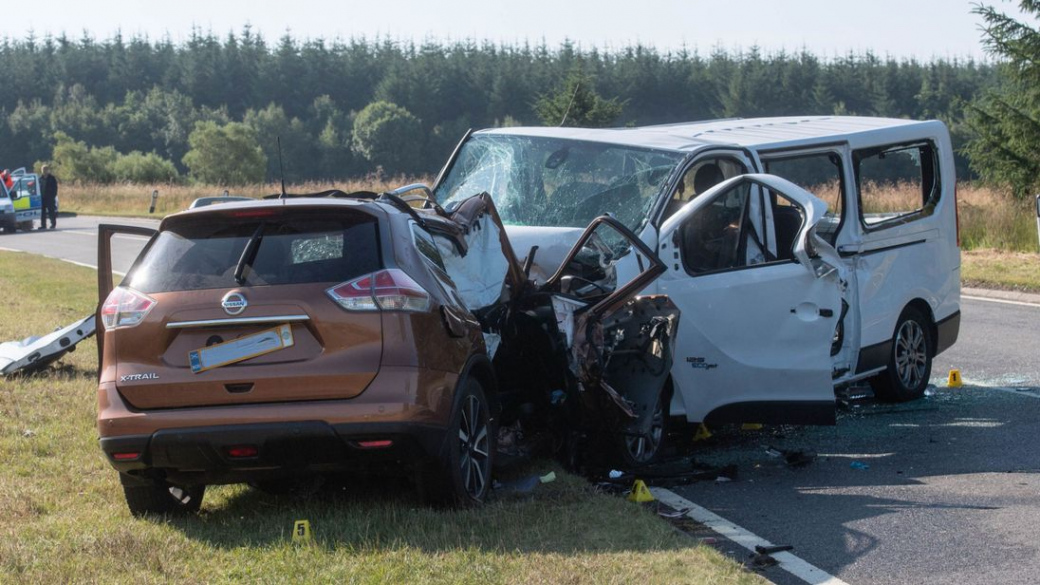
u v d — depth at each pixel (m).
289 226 5.73
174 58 197.88
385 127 157.25
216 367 5.44
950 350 12.27
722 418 7.61
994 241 22.56
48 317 13.20
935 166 10.03
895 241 9.40
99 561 5.02
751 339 7.60
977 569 5.35
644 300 7.04
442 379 5.66
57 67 191.75
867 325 8.98
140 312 5.55
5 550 5.10
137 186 55.44
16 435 7.40
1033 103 34.16
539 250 7.58
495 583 4.73
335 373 5.40
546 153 8.82
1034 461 7.57
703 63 177.75
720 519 6.16
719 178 8.45
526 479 6.56
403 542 5.26
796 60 170.00
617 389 7.04
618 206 7.99
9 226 33.75
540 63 180.62
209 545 5.30
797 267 7.79
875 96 162.50
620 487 6.85
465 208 6.84
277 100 187.25
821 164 9.25
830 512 6.36
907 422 8.90
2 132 164.38
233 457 5.41
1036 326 13.67
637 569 4.95
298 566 4.93
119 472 5.68
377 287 5.50
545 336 6.73
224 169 109.56
